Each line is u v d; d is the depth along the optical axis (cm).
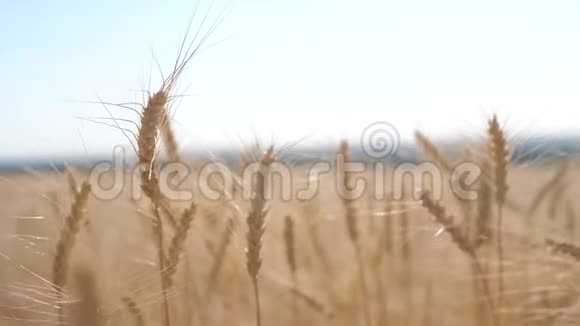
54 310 123
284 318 150
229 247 139
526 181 143
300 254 154
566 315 128
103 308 122
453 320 149
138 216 132
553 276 132
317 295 153
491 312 131
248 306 148
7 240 126
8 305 124
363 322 151
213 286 139
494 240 133
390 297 154
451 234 131
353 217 147
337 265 156
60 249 120
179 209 129
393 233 150
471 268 137
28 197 127
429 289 152
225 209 137
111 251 132
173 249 122
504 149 130
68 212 123
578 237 135
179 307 135
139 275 125
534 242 133
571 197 144
